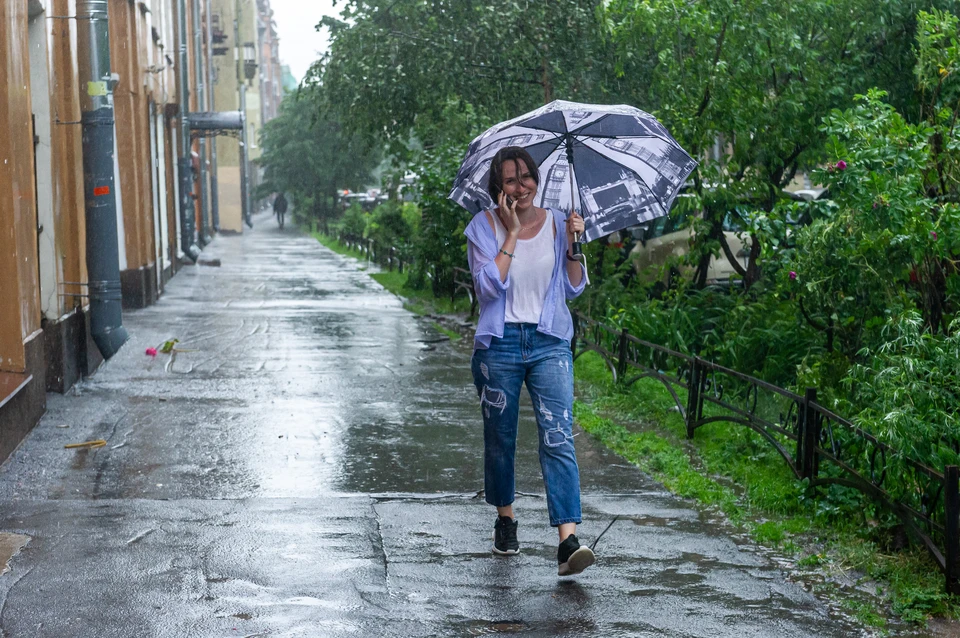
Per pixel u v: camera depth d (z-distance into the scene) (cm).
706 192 1051
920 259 686
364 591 461
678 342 1027
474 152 511
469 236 486
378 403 909
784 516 582
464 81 1600
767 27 1003
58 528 542
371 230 3178
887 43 1038
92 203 1059
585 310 1253
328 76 1775
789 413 649
